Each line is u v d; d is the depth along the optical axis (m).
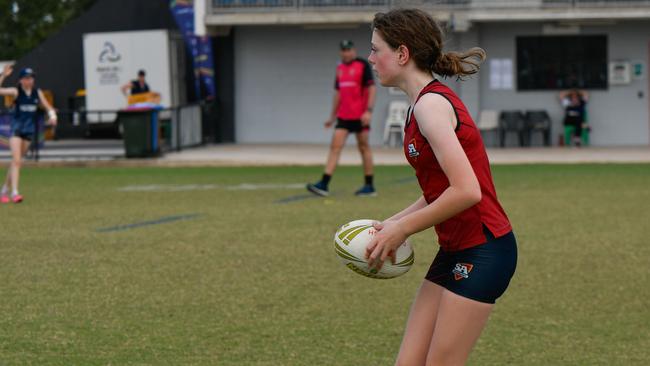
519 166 31.11
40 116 35.53
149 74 44.06
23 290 11.91
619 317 10.63
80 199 22.08
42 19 75.06
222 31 41.78
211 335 9.83
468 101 40.56
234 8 40.34
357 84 21.80
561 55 40.50
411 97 6.03
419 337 6.23
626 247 14.86
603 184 24.80
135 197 22.48
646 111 40.56
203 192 23.56
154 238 15.88
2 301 11.32
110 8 46.78
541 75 40.56
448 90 5.93
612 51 40.38
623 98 40.56
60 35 47.28
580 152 36.69
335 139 22.03
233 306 11.06
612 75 40.47
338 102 22.00
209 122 41.66
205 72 41.22
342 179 26.91
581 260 13.82
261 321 10.40
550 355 9.20
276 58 42.19
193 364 8.81
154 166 33.00
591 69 40.53
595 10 38.25
